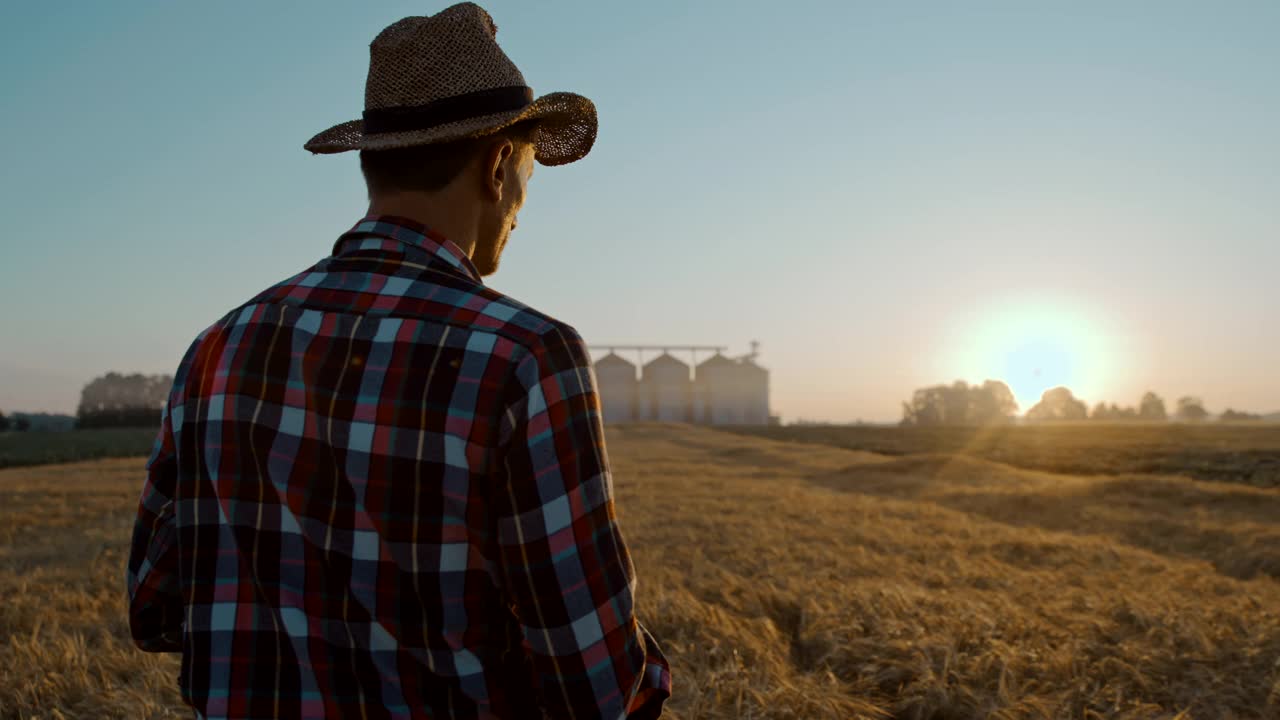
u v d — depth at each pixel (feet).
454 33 3.17
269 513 2.82
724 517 41.16
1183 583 23.56
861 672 13.23
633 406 451.94
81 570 23.70
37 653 13.15
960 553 28.96
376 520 2.71
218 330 3.21
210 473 2.97
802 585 19.71
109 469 92.38
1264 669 12.69
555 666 2.73
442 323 2.86
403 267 3.05
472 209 3.35
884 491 71.92
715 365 460.96
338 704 2.73
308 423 2.83
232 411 2.95
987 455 154.30
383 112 3.20
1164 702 11.98
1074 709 11.62
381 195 3.28
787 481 82.12
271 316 3.05
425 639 2.71
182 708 11.27
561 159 4.32
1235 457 130.11
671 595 17.44
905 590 18.65
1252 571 30.35
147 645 3.50
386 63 3.19
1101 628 15.23
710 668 12.94
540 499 2.68
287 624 2.76
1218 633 14.44
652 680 3.17
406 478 2.71
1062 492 59.77
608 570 2.81
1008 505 55.16
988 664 12.85
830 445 202.80
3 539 33.06
